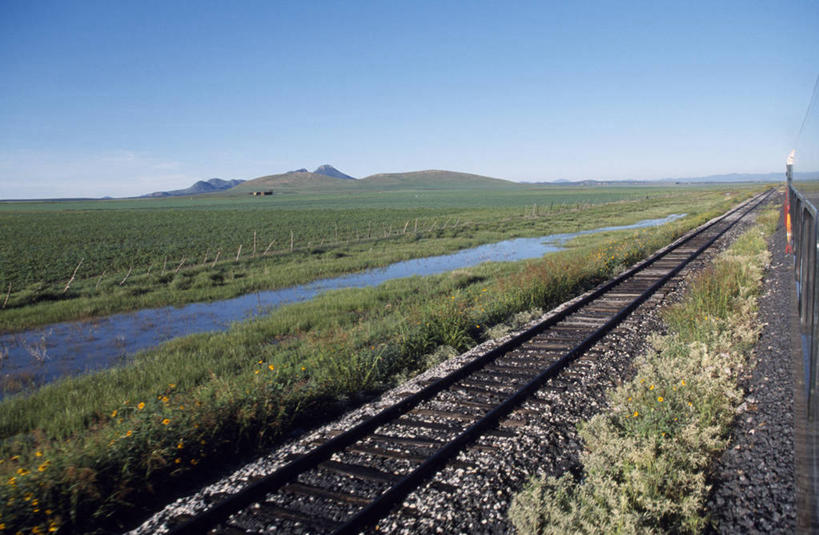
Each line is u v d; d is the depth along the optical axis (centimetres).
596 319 1138
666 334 1013
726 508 444
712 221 3597
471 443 594
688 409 597
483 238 4019
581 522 428
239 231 5288
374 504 467
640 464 505
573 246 3297
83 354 1358
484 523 453
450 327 1128
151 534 479
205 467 640
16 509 504
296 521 473
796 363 674
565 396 717
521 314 1234
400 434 630
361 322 1418
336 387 836
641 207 7631
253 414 690
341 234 4625
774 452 501
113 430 664
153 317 1777
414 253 3167
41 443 706
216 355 1207
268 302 1964
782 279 1277
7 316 1792
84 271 2894
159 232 5441
